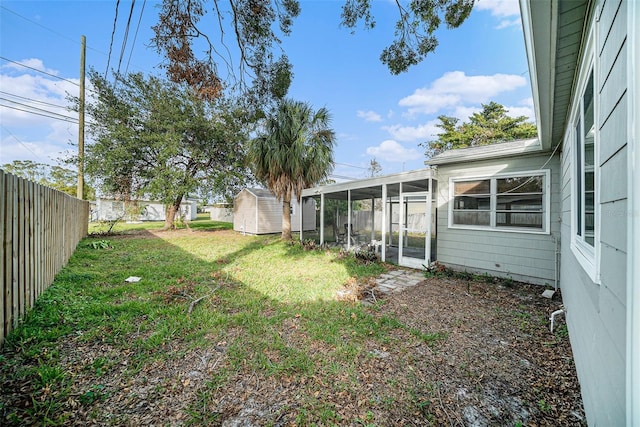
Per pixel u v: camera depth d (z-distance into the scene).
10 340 2.40
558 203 4.91
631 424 0.91
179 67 3.20
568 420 1.81
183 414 1.82
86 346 2.55
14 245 2.60
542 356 2.58
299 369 2.33
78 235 8.13
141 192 12.71
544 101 3.00
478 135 18.02
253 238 11.77
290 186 9.91
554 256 4.93
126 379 2.14
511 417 1.84
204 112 12.72
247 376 2.23
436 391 2.09
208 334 2.93
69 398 1.88
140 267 5.92
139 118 12.12
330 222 12.54
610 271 1.26
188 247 9.04
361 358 2.53
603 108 1.40
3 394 1.85
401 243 6.86
